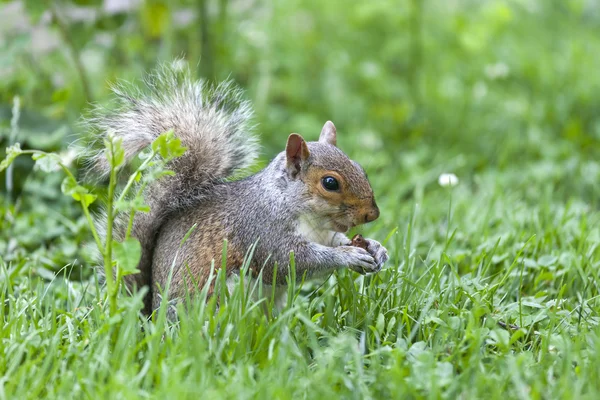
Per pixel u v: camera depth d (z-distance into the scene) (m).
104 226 9.55
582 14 21.23
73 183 7.73
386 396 6.96
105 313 7.86
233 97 9.71
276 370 7.12
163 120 9.25
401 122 16.33
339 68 17.89
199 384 6.88
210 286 8.83
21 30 14.05
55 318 8.20
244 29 16.88
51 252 10.91
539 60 18.34
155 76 9.71
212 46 15.59
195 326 7.50
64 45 14.55
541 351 7.69
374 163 14.40
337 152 9.12
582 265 9.76
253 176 9.38
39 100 14.56
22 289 9.09
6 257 10.49
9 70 14.32
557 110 16.62
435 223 11.91
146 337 7.48
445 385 7.07
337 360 7.34
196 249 9.05
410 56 18.48
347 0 20.50
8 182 11.52
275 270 8.38
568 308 9.05
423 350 7.68
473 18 19.62
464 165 14.62
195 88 9.62
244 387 6.84
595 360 7.23
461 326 8.01
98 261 9.72
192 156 9.27
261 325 7.69
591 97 17.08
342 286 8.88
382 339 8.20
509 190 13.12
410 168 14.35
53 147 12.55
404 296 8.66
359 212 8.97
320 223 9.09
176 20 15.45
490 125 16.28
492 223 11.57
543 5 20.69
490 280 9.77
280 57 17.41
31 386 7.03
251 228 9.01
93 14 14.34
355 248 8.88
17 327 7.98
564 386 6.83
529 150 15.17
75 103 15.21
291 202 8.95
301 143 8.94
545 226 11.09
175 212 9.39
